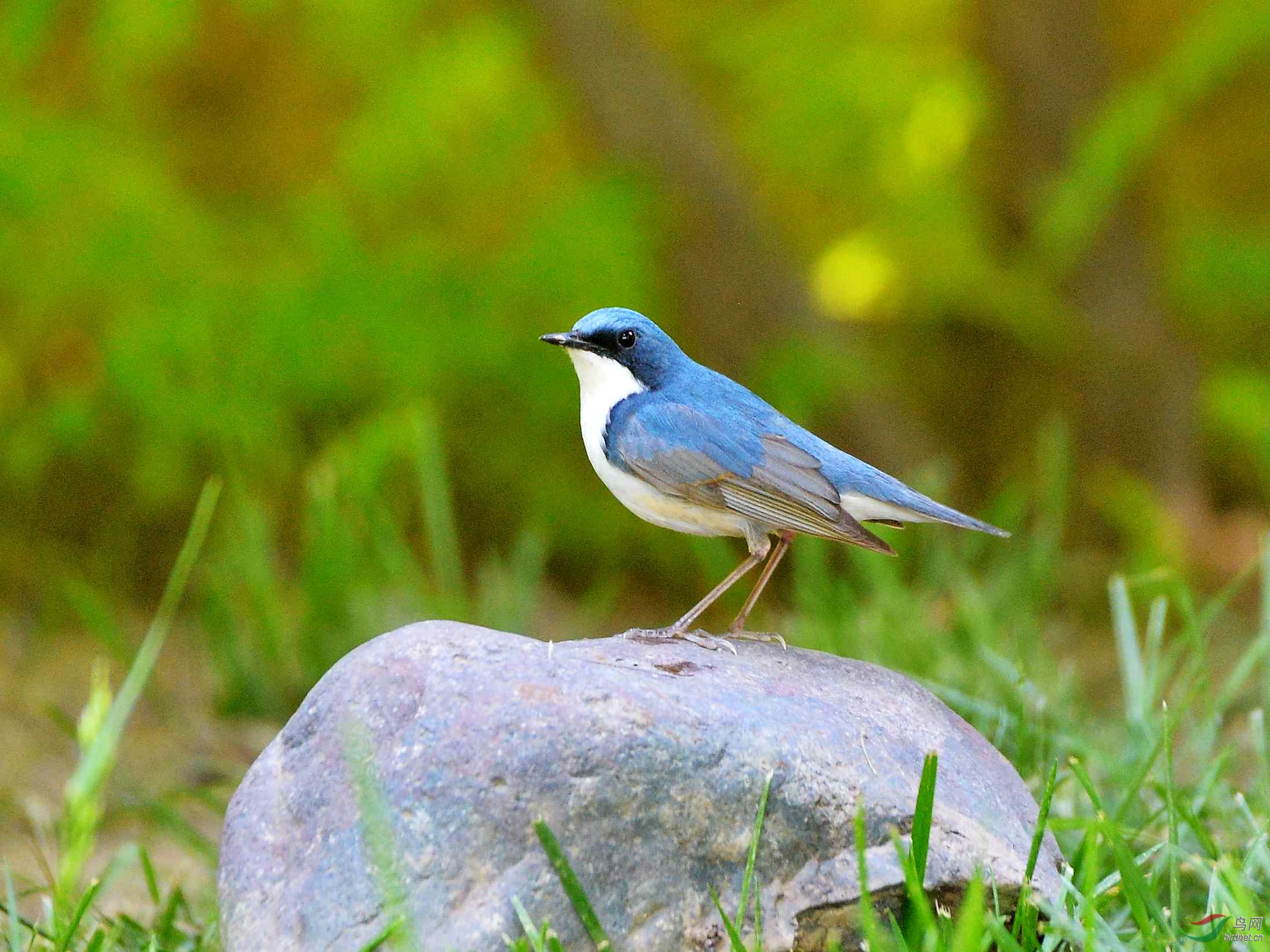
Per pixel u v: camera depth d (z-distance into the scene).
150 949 6.18
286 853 5.54
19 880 7.81
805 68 15.06
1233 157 18.55
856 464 7.36
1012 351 17.36
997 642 10.09
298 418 13.75
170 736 10.48
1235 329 17.70
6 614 12.65
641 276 14.43
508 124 14.66
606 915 5.24
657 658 6.22
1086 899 5.40
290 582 12.98
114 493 13.99
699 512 7.29
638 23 15.79
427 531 14.92
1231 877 5.51
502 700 5.43
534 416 14.61
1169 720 7.66
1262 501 17.28
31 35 12.70
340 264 13.70
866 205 16.33
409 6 13.90
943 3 15.24
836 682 6.30
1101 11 15.81
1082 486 15.73
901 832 5.46
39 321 13.08
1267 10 13.34
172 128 15.45
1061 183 15.13
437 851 5.25
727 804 5.33
